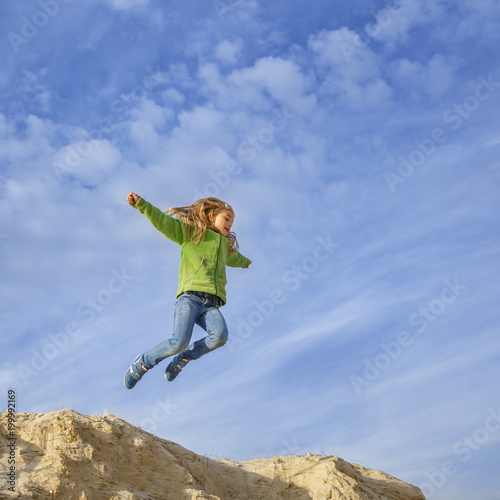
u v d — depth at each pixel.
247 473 10.10
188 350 7.98
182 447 9.60
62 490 7.41
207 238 8.02
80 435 8.21
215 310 7.80
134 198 7.63
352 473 10.34
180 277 7.96
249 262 8.88
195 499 8.30
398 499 10.46
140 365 7.92
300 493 9.75
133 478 8.31
